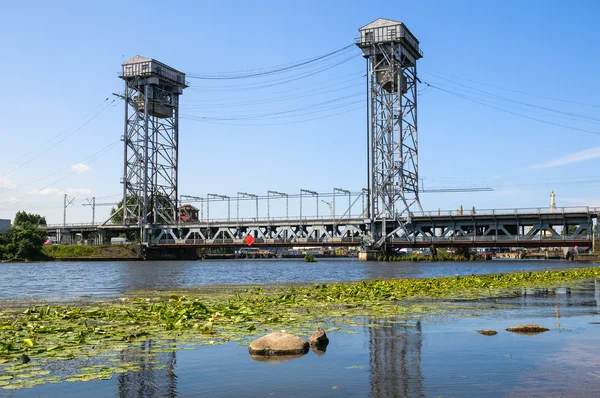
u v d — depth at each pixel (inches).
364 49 5743.1
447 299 1170.6
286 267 4074.8
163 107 7121.1
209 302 1130.7
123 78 6939.0
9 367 524.7
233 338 671.1
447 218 5300.2
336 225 5851.4
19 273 3097.9
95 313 916.0
